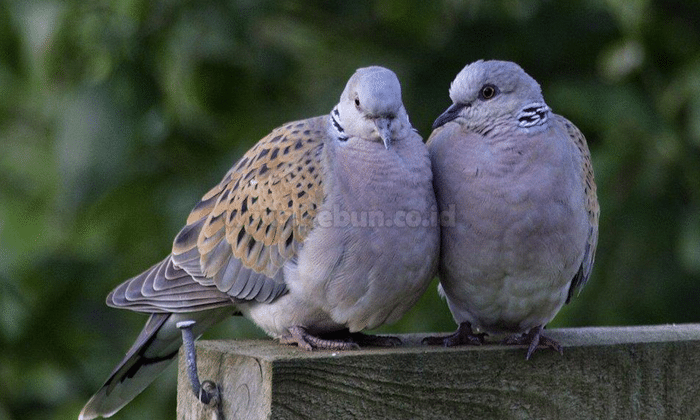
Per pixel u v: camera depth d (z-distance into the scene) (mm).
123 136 10211
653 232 10609
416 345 7098
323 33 11383
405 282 6871
